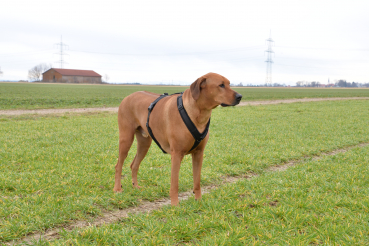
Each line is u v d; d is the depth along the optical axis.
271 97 42.53
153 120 4.21
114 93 45.12
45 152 6.92
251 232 3.21
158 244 2.96
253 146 8.35
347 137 9.67
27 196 4.18
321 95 51.94
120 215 3.91
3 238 3.06
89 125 11.91
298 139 9.24
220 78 3.68
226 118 14.97
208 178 5.50
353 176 5.31
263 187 4.85
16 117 15.13
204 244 2.90
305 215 3.58
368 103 28.73
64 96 34.28
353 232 3.19
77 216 3.69
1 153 6.69
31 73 157.75
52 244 2.89
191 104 3.78
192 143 3.87
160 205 4.32
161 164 6.44
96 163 6.43
